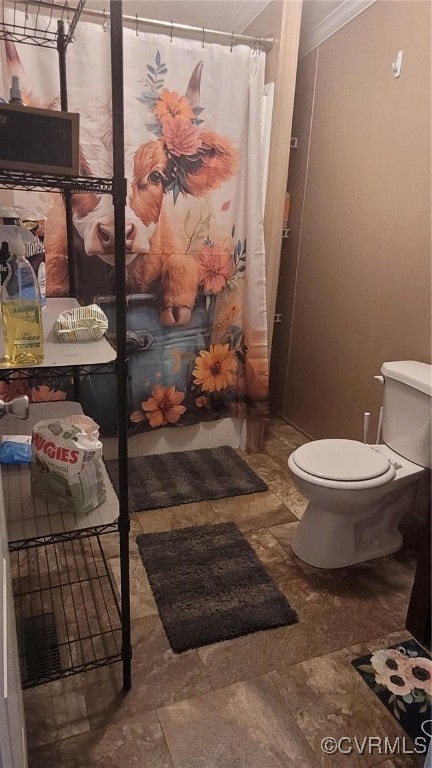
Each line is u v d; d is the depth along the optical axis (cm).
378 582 188
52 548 195
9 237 111
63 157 95
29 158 93
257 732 131
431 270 202
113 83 98
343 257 256
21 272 103
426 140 198
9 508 126
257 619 166
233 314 267
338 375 269
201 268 251
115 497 135
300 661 153
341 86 245
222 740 129
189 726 132
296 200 294
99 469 132
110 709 135
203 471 262
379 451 204
